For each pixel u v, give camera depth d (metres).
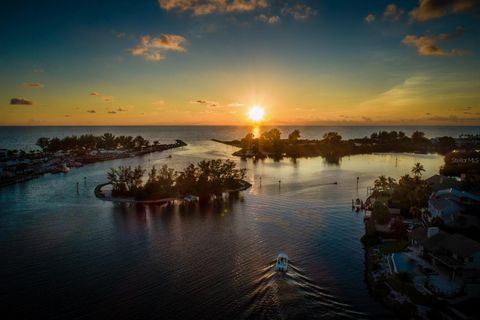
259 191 146.62
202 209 117.12
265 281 63.31
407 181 124.12
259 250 78.75
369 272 65.19
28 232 92.38
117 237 88.31
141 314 53.66
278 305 55.31
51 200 130.88
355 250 78.88
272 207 119.06
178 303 56.53
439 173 190.25
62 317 52.97
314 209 115.62
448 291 53.88
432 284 56.62
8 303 56.72
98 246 81.94
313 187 153.88
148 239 86.69
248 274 66.50
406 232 83.31
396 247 76.06
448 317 48.84
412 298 54.75
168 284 62.91
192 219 104.69
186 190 136.12
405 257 69.19
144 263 72.06
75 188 153.50
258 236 88.44
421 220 97.19
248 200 130.25
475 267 58.78
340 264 71.19
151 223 100.62
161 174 144.12
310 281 63.44
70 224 99.75
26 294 59.56
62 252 78.25
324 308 54.41
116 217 107.25
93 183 165.75
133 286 62.28
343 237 87.62
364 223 99.44
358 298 57.47
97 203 126.25
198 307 55.31
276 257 74.62
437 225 83.56
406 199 112.88
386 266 67.00
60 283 63.50
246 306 55.31
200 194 135.88
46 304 56.44
